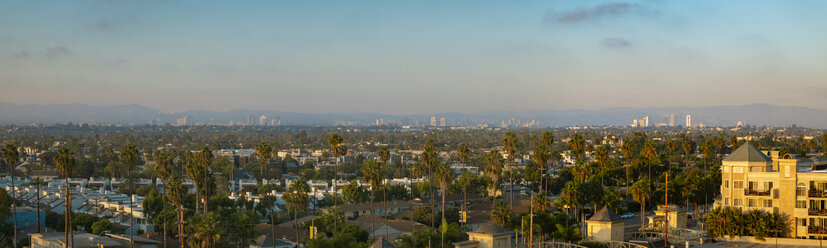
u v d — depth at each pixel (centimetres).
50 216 17238
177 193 14600
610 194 15888
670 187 17238
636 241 11894
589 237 11962
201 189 18200
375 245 10269
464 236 12381
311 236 13512
